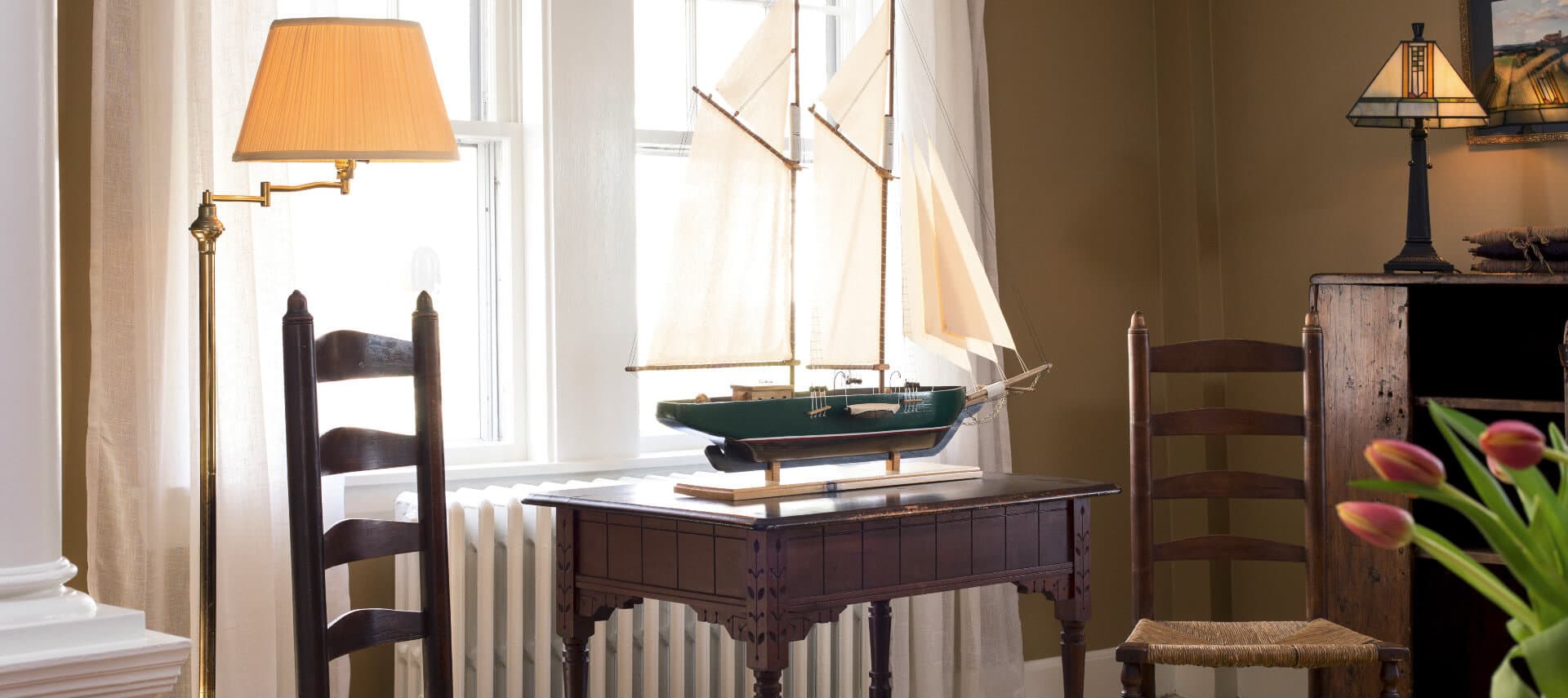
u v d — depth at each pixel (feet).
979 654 11.32
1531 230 9.44
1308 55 11.87
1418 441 9.96
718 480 8.25
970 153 11.36
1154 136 13.05
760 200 9.16
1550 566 2.52
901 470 8.66
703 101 8.91
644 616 9.60
